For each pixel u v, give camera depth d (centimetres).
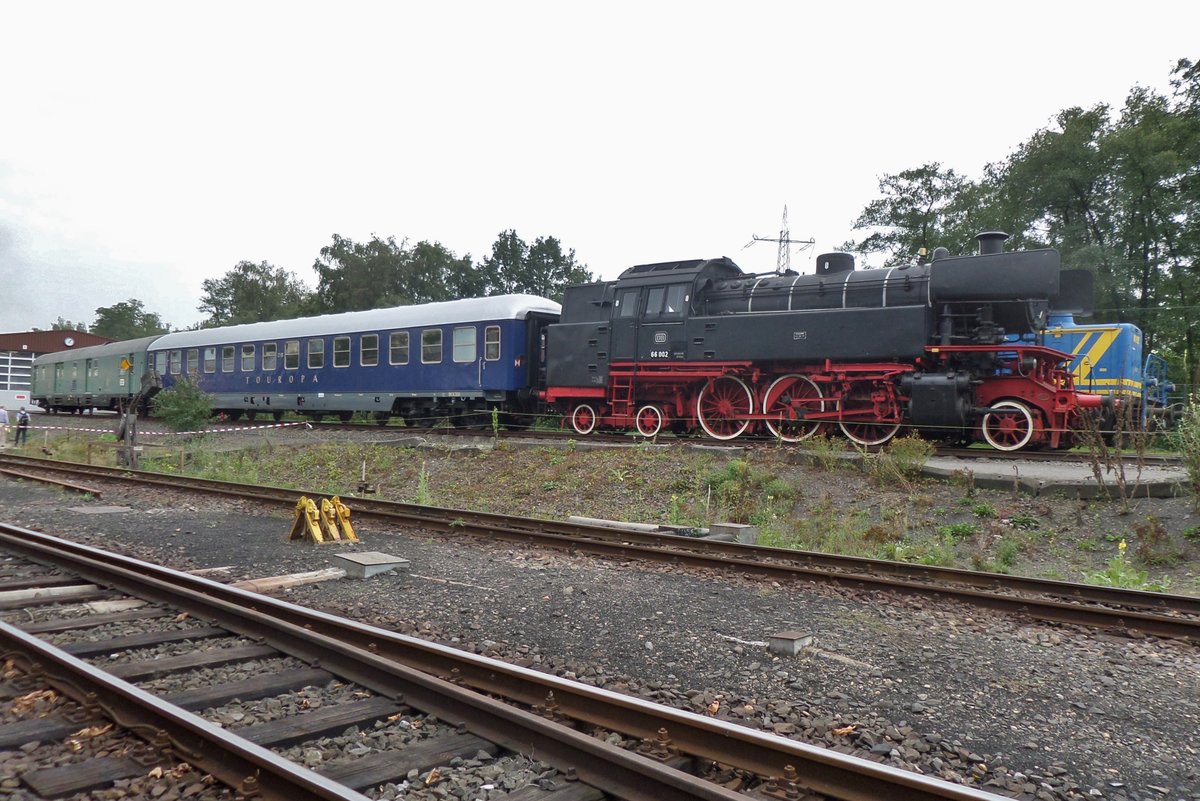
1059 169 3372
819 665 535
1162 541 970
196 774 349
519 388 2061
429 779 353
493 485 1529
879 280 1548
